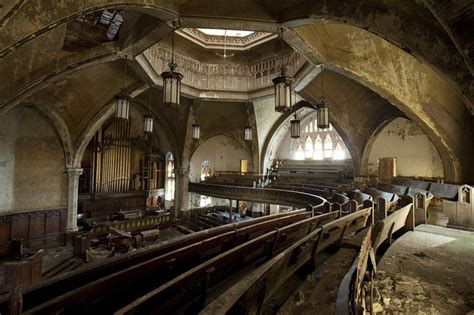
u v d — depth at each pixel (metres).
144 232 15.27
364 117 12.40
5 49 4.22
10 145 11.81
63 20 4.49
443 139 8.26
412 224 5.96
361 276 2.36
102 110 12.45
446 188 7.56
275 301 3.14
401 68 7.84
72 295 2.26
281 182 18.05
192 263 3.78
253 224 5.62
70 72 7.67
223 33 13.73
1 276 9.65
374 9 4.52
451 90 7.57
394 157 12.62
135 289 3.07
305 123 21.59
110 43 7.79
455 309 2.75
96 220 16.81
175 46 13.85
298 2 5.61
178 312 2.69
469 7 2.83
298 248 3.46
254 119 18.22
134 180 20.45
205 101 17.55
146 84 11.92
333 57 8.05
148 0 5.30
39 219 12.60
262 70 15.30
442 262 4.04
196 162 22.11
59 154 13.22
